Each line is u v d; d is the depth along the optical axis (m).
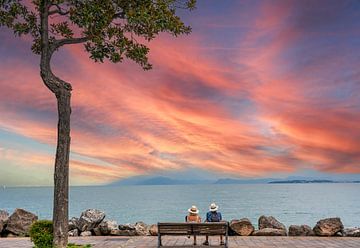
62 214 15.93
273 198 174.50
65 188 16.09
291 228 21.97
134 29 18.50
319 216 82.94
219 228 16.64
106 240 20.41
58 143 16.23
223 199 168.12
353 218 77.06
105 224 22.45
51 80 16.53
